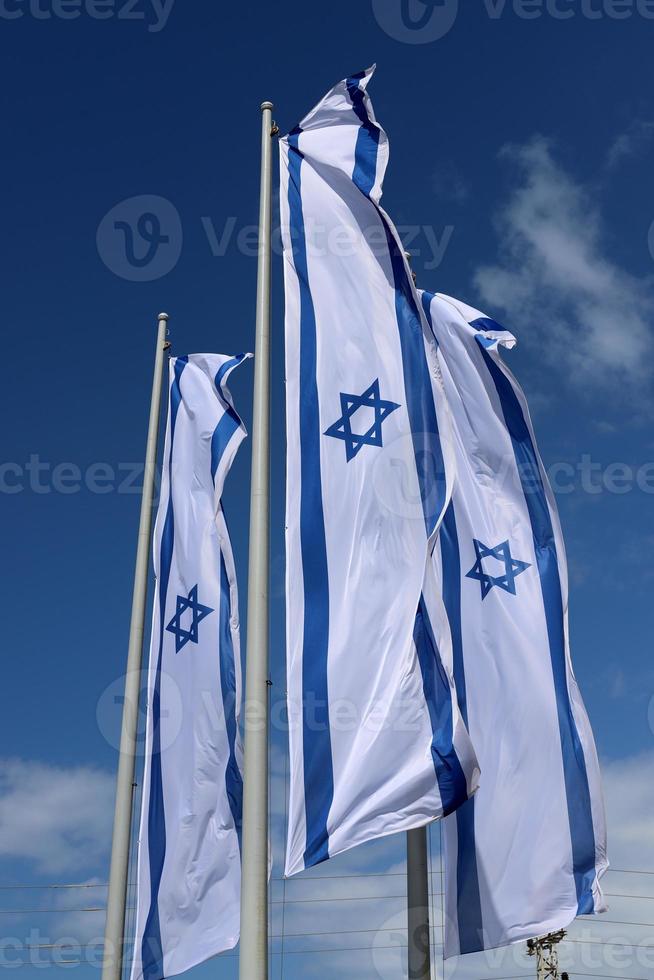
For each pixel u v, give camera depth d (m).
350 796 10.38
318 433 12.18
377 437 12.14
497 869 13.04
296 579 11.41
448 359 16.17
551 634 14.49
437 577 11.66
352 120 13.97
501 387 15.95
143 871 15.03
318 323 12.80
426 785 10.45
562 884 13.05
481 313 16.42
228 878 14.68
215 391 17.86
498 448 15.61
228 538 16.67
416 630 11.11
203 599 16.41
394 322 12.80
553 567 15.01
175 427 18.00
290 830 10.26
